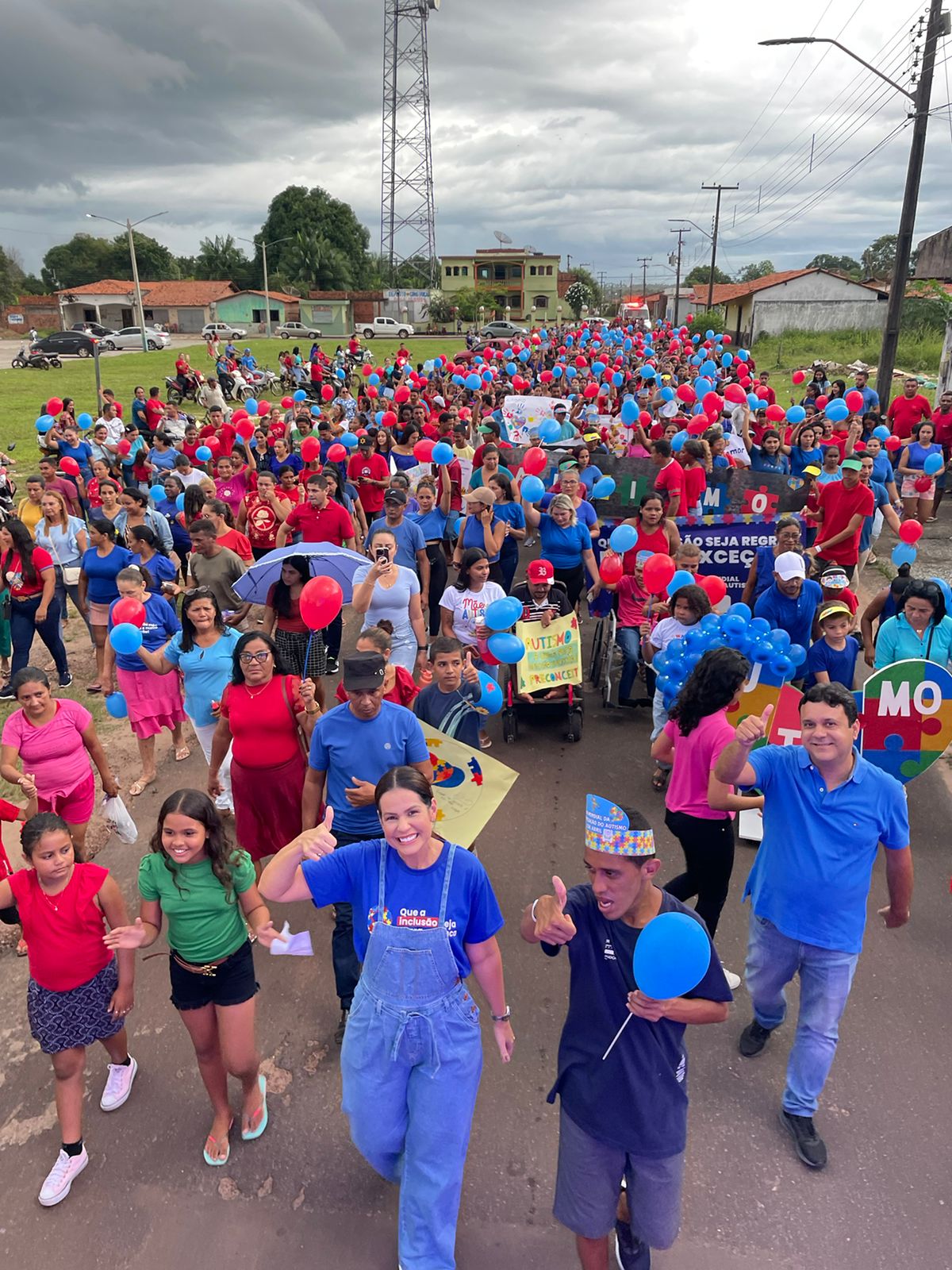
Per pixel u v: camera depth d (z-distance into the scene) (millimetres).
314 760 4336
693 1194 3627
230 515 10219
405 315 88125
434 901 3037
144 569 7992
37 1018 3629
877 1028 4520
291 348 58156
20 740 5207
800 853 3662
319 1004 4812
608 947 2863
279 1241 3494
